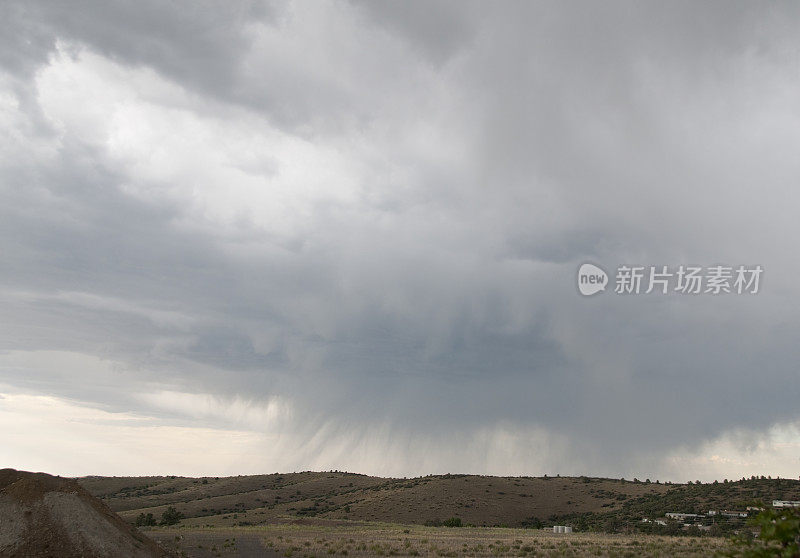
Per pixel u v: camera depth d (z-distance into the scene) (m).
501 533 89.94
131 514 143.00
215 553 51.72
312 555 51.03
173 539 65.06
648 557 43.22
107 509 41.84
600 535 82.19
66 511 37.22
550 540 67.06
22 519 35.56
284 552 53.09
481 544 61.50
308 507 166.75
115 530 38.69
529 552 51.16
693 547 49.19
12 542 33.78
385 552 52.72
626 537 73.31
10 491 37.50
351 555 51.22
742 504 114.06
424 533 87.75
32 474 40.28
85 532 36.31
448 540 69.31
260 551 54.62
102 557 35.22
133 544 38.88
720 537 67.62
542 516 149.50
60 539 35.06
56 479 40.53
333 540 68.56
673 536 74.94
